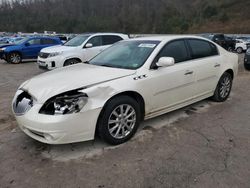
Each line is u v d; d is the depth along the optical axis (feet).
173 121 14.61
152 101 13.07
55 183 9.32
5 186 9.18
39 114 10.34
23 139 12.64
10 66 42.01
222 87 18.01
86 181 9.39
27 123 10.57
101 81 11.32
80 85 10.87
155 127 13.79
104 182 9.34
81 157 10.94
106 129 11.34
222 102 18.22
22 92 11.88
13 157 11.01
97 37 33.12
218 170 9.94
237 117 15.31
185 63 14.73
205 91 16.62
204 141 12.25
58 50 30.55
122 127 11.94
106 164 10.41
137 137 12.65
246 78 27.78
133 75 12.26
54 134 10.15
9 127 14.17
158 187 9.05
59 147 11.76
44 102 10.43
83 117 10.53
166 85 13.52
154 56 13.24
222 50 18.10
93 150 11.48
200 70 15.56
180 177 9.55
